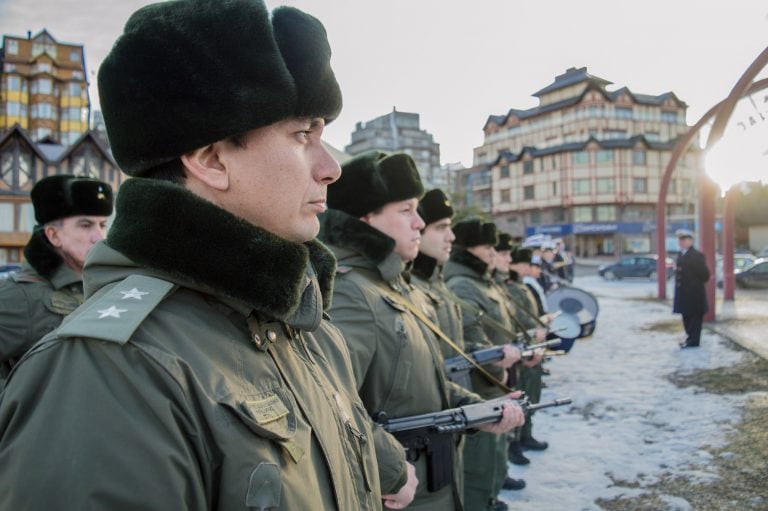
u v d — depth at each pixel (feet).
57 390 2.35
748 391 19.01
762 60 27.76
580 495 12.10
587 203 151.64
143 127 2.81
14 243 77.66
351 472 3.41
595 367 24.79
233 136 2.90
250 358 2.89
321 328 4.32
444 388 7.15
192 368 2.57
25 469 2.21
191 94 2.77
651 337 32.12
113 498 2.21
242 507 2.52
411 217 7.74
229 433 2.55
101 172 82.74
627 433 15.78
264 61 2.84
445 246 10.42
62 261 8.93
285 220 3.16
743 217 149.07
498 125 175.42
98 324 2.47
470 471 10.18
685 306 28.02
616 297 60.03
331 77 3.21
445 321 9.78
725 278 47.75
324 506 2.95
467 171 182.29
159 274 2.80
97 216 9.00
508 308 15.35
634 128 153.38
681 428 15.88
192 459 2.44
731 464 13.12
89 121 141.79
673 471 13.03
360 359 6.32
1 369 8.37
